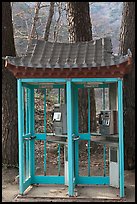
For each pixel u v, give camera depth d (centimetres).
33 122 646
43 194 573
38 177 645
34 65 543
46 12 1630
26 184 602
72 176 557
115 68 536
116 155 610
